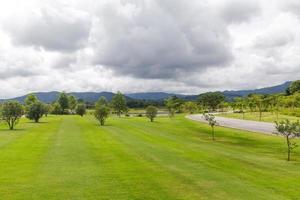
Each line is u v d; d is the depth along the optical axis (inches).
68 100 7057.1
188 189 896.3
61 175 1048.2
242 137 2440.9
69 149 1612.9
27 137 2149.4
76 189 888.9
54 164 1230.9
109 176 1037.8
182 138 2299.5
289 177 1078.4
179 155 1472.7
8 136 2209.6
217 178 1028.5
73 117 5019.7
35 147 1676.9
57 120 4136.3
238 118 4849.9
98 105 3479.3
